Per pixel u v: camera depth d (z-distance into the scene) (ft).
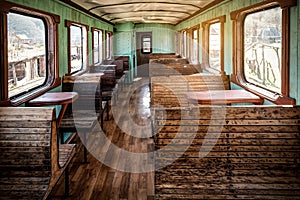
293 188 7.60
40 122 8.25
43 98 12.93
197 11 24.88
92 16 26.32
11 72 12.01
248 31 15.07
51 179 8.18
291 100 9.75
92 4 20.62
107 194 11.09
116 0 19.34
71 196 10.96
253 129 7.80
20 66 12.92
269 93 12.17
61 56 17.17
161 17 32.30
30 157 8.18
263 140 7.80
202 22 23.44
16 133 8.23
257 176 7.77
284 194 7.50
